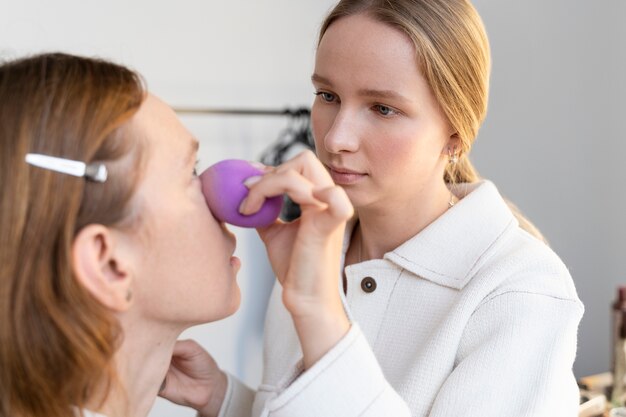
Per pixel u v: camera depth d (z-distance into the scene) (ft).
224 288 2.37
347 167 3.06
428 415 3.00
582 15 6.44
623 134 6.25
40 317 1.96
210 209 2.37
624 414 4.95
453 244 3.26
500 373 2.82
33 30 5.90
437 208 3.40
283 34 7.44
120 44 6.36
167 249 2.20
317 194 2.32
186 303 2.29
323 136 3.19
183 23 6.72
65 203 1.95
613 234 6.41
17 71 2.05
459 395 2.80
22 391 1.99
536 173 6.98
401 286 3.33
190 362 3.34
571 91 6.60
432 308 3.23
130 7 6.38
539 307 2.95
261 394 3.27
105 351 2.04
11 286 1.94
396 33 2.89
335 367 2.38
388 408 2.41
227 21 7.00
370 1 2.96
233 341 7.37
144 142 2.13
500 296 3.00
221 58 7.01
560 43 6.63
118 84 2.11
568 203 6.74
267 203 2.38
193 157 2.30
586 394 5.24
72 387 2.02
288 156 7.30
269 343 3.84
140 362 2.33
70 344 1.97
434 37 2.91
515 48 7.02
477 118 3.25
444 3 3.01
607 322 6.54
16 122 1.96
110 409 2.23
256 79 7.29
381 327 3.33
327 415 2.37
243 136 7.21
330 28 3.04
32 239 1.93
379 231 3.46
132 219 2.12
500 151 7.27
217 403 3.40
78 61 2.12
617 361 5.14
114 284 2.08
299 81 7.64
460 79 3.04
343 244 3.71
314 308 2.41
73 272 1.98
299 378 2.39
